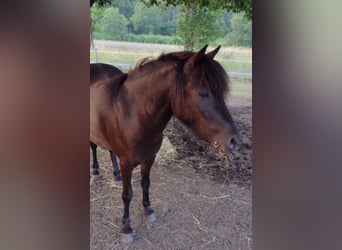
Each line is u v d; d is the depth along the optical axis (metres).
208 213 1.93
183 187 2.19
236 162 2.36
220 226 1.84
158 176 2.29
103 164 2.44
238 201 2.03
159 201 2.05
